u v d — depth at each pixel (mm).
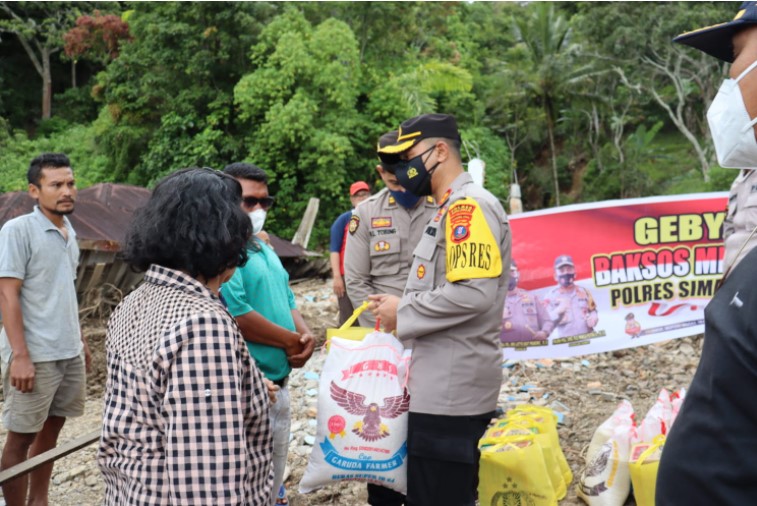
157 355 1702
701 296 5742
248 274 3084
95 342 8008
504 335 5824
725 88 1855
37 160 3768
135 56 29047
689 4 41531
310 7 29656
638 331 5762
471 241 2680
